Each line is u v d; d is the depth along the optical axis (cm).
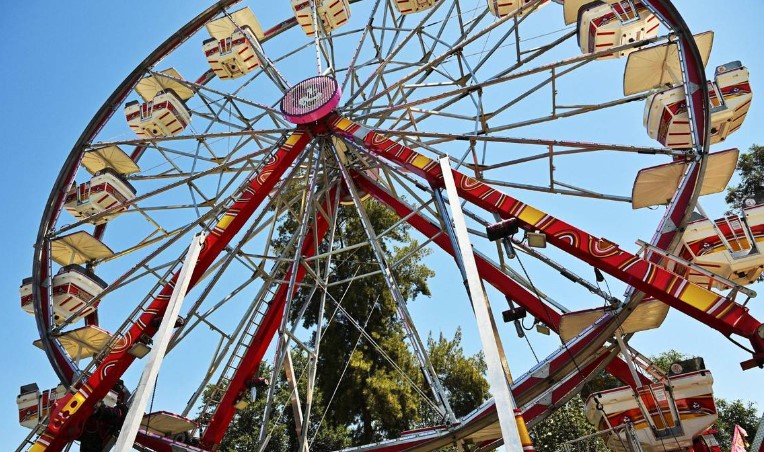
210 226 1421
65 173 1745
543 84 1487
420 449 1305
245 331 1595
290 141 1517
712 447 1226
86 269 1758
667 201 1337
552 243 1088
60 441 1238
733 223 1163
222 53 1980
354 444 2328
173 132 1959
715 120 1327
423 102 1491
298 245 1510
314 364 1555
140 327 1299
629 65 1377
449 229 1169
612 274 1044
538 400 1334
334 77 1670
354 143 1521
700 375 1225
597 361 1328
